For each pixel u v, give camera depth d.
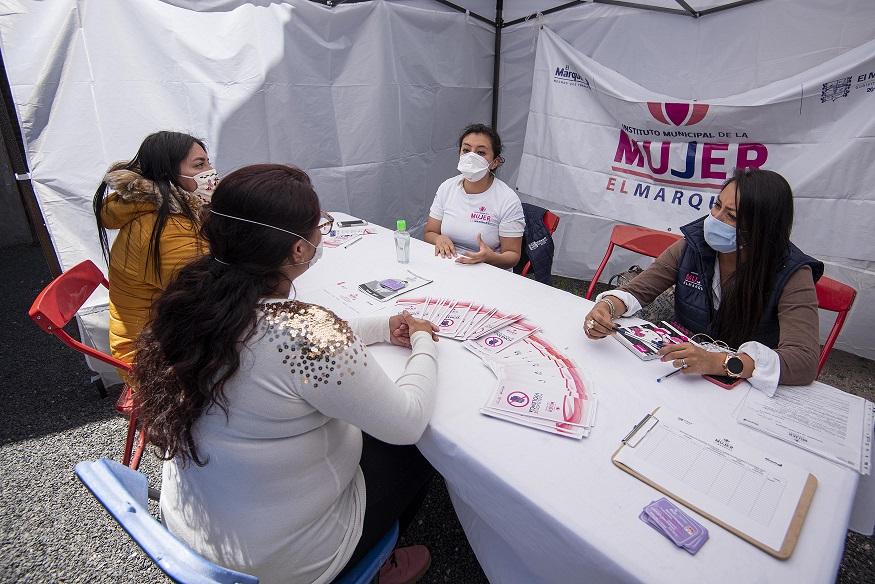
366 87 3.08
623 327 1.38
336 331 0.79
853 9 2.27
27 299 3.31
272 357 0.75
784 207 1.27
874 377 2.48
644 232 2.28
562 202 3.48
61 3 1.99
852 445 0.94
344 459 0.92
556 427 0.98
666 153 2.91
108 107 2.18
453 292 1.67
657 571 0.69
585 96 3.19
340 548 0.93
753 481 0.85
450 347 1.31
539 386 1.12
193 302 0.75
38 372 2.51
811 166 2.49
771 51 2.54
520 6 3.47
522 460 0.90
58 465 1.89
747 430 0.99
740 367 1.12
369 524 1.04
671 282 1.61
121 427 2.11
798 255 1.31
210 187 1.57
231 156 2.63
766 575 0.69
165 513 0.91
